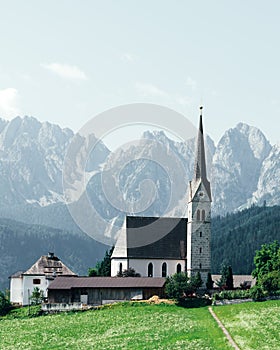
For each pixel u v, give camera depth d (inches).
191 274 6929.1
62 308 6102.4
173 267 7165.4
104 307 6117.1
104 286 6456.7
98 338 4753.9
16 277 7391.7
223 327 4845.0
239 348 4074.8
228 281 6924.2
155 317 5492.1
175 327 4938.5
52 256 7391.7
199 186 7037.4
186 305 6072.8
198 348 4094.5
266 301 5984.3
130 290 6451.8
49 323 5531.5
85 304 6264.8
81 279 6584.6
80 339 4781.0
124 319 5482.3
